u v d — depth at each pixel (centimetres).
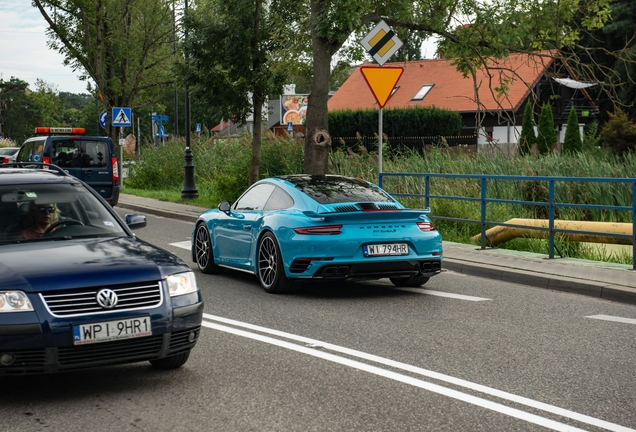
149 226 1889
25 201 664
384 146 2098
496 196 1666
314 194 996
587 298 966
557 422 494
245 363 645
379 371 618
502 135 4925
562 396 551
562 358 662
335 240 931
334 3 1614
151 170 3100
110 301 538
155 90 3512
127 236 652
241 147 2698
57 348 523
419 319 830
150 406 530
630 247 1349
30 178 698
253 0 1886
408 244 961
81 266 551
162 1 3219
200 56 1978
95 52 3069
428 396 551
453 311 876
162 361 623
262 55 1962
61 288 529
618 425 489
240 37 1905
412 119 3503
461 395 553
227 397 550
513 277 1093
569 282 1010
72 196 686
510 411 516
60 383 594
